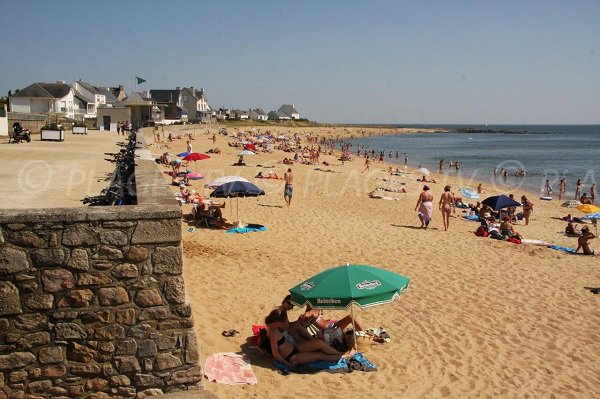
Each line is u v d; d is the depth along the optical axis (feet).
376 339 26.99
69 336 16.62
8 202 36.73
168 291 17.24
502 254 47.09
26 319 16.26
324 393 21.18
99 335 16.83
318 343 23.67
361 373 23.20
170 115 305.12
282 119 514.27
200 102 382.83
